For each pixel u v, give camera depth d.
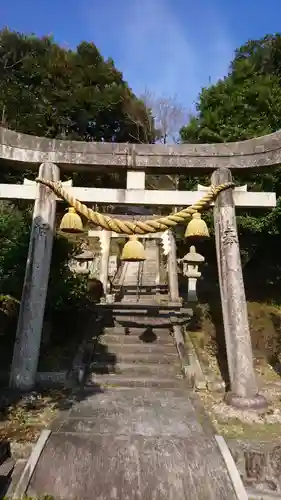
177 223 7.01
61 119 26.42
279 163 7.49
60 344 9.85
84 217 7.29
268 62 15.85
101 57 30.19
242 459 4.86
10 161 7.83
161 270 18.88
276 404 6.66
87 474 4.37
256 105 13.55
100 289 14.18
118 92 28.92
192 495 4.14
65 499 4.09
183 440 5.02
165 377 8.19
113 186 26.19
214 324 10.83
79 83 28.11
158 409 6.36
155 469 4.43
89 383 7.76
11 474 4.52
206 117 14.19
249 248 13.59
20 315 7.18
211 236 13.13
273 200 7.64
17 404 6.34
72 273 10.07
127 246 6.66
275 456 4.86
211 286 16.02
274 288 13.92
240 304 6.98
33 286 7.25
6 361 8.78
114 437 5.07
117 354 9.12
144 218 14.15
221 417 6.00
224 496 4.12
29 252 7.45
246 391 6.49
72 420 5.74
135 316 11.11
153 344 9.62
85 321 10.83
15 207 14.21
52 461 4.55
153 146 7.85
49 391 7.16
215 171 7.76
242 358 6.68
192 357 8.77
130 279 17.88
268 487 4.66
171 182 26.19
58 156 7.80
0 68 25.88
